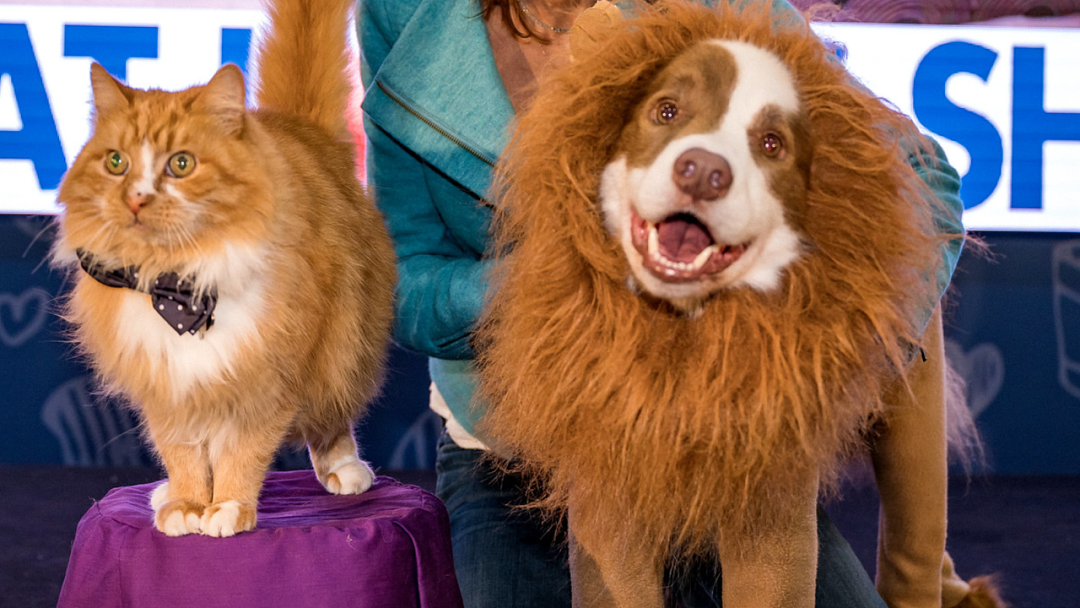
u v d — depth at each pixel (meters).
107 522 1.39
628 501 1.29
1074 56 4.12
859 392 1.23
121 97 1.43
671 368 1.21
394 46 1.82
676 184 1.13
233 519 1.36
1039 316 4.26
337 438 1.68
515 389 1.31
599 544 1.36
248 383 1.38
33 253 4.10
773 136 1.21
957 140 4.14
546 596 1.74
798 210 1.22
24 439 4.20
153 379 1.36
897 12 4.12
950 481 4.25
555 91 1.29
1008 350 4.26
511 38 1.85
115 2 3.97
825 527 1.81
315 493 1.63
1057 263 4.23
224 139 1.40
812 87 1.26
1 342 4.14
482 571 1.78
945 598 2.06
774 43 1.30
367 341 1.61
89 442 4.23
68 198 1.38
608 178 1.26
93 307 1.38
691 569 1.65
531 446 1.34
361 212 1.70
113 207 1.31
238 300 1.36
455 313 1.68
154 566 1.34
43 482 3.97
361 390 1.62
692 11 1.31
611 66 1.27
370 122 1.95
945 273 1.42
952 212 1.54
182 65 3.99
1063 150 4.16
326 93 1.79
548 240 1.25
